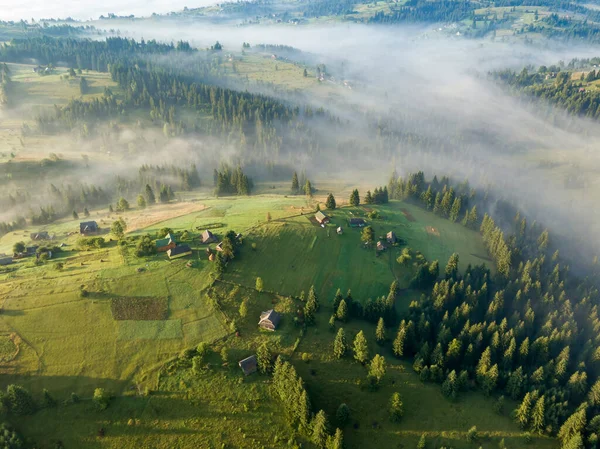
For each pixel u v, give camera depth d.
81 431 81.69
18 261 125.50
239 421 85.69
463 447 85.00
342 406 86.06
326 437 81.81
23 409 81.06
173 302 109.38
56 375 89.62
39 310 102.12
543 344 103.56
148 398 87.81
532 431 88.31
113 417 84.25
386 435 86.50
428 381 98.75
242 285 118.62
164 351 97.31
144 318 104.12
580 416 82.81
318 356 101.00
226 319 107.12
